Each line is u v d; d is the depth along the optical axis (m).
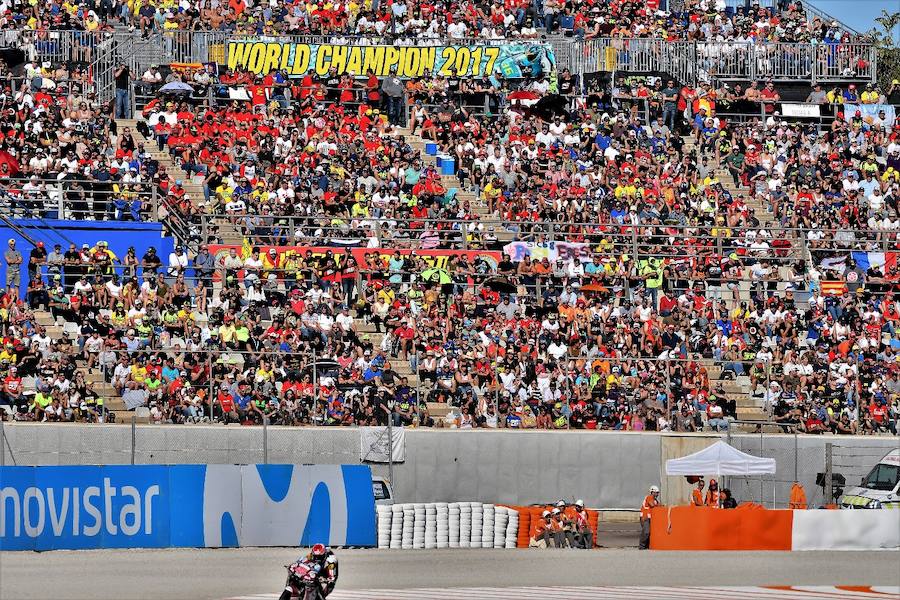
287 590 67.19
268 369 125.06
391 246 146.12
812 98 179.62
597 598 76.62
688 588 81.19
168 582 80.00
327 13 178.88
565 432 124.81
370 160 156.50
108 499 91.62
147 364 123.12
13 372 119.69
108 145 151.12
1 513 88.69
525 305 140.38
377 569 87.75
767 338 142.38
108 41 165.25
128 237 137.88
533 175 161.50
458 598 76.00
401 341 133.88
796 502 115.69
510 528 101.31
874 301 148.50
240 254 140.50
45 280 131.88
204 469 94.00
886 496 112.62
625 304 143.62
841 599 77.38
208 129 157.00
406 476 120.75
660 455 125.81
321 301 134.75
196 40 168.62
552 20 186.50
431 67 172.38
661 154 167.38
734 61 181.25
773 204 164.25
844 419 132.88
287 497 95.88
